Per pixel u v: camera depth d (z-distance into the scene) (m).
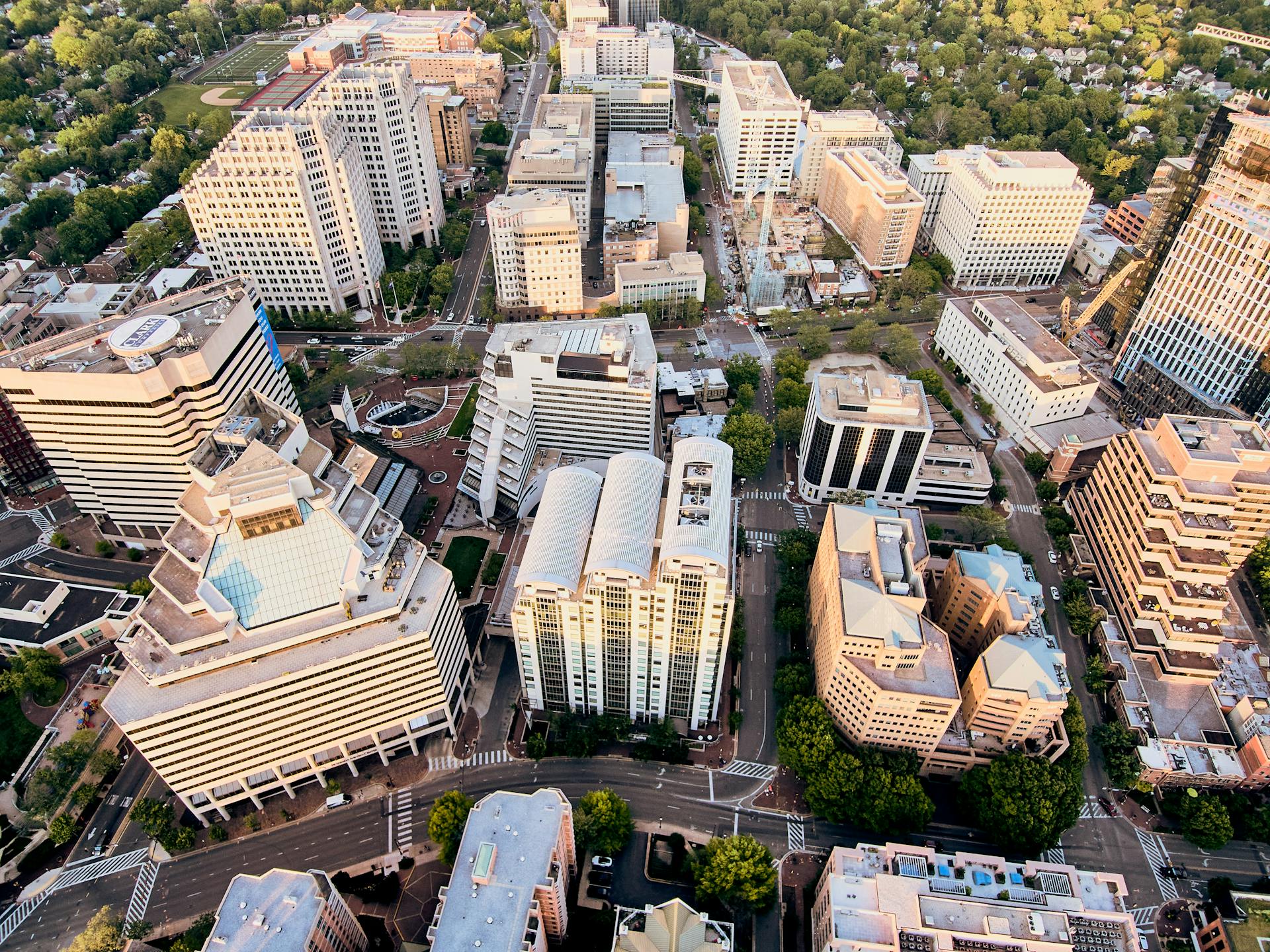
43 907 189.38
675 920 162.12
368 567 198.25
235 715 183.38
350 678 190.75
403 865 196.38
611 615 199.88
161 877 194.50
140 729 175.12
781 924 186.50
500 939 152.38
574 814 194.38
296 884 160.62
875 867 173.00
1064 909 162.50
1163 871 198.38
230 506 182.62
